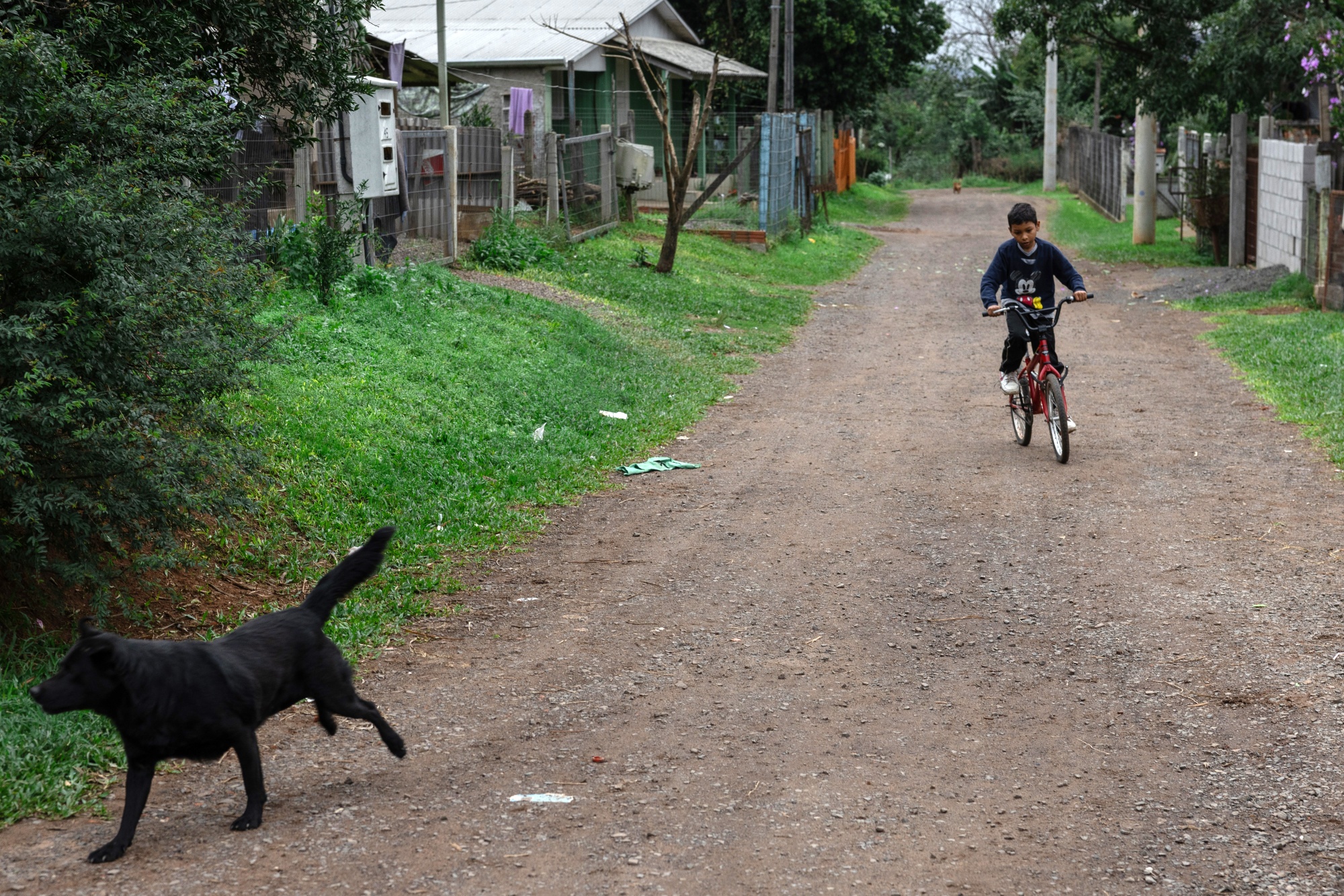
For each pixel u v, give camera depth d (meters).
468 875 3.68
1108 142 35.66
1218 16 20.92
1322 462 8.76
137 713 3.60
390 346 10.77
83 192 5.07
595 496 8.59
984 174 59.53
